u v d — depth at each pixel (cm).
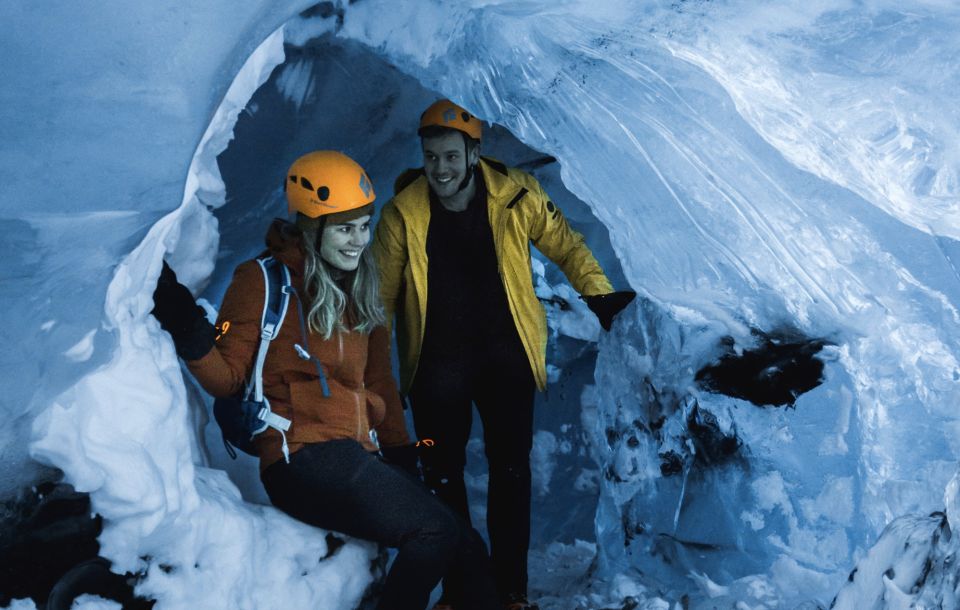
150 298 274
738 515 368
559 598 394
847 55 343
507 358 367
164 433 263
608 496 412
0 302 229
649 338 399
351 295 313
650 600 361
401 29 346
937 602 276
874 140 349
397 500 295
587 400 486
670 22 340
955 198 352
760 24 341
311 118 405
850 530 347
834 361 354
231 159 395
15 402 238
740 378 370
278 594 289
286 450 296
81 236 236
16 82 226
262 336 296
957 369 343
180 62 242
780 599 346
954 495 294
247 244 425
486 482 495
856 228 346
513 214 365
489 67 338
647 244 358
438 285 364
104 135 237
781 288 354
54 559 246
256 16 253
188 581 267
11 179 228
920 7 338
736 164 346
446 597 335
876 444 347
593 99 346
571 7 333
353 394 309
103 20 232
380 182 453
